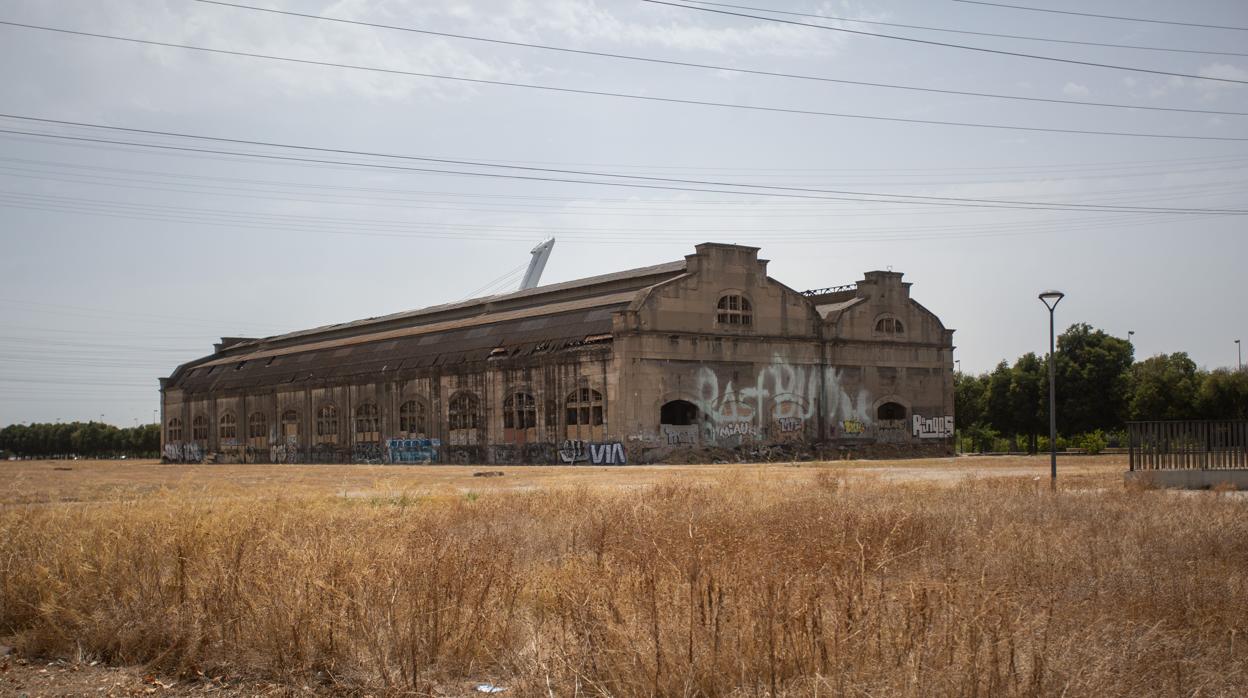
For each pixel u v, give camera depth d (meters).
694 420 70.50
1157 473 30.22
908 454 78.12
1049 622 8.67
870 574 11.16
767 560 11.30
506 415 74.94
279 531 15.45
